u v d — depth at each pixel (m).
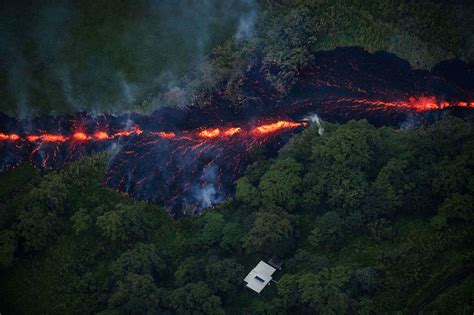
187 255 116.50
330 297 106.31
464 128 119.25
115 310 109.56
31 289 114.81
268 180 117.94
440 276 108.25
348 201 115.06
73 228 118.69
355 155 117.31
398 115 124.38
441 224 111.50
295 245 115.06
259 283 112.19
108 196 121.94
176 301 108.62
